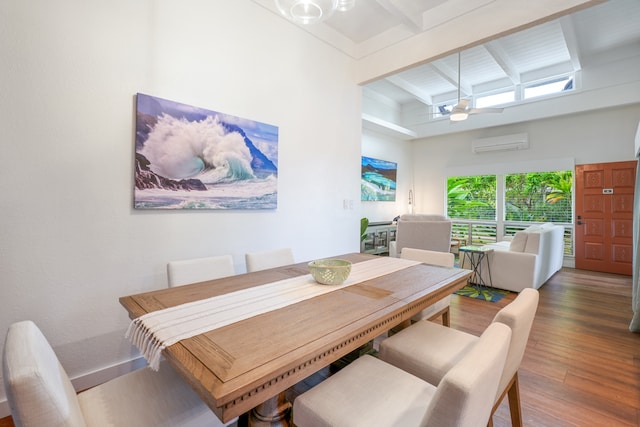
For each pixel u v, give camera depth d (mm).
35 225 1689
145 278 2082
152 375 1255
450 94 6527
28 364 740
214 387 764
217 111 2404
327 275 1607
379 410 1040
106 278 1930
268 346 969
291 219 3021
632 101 4723
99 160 1879
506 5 2645
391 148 7199
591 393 1872
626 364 2199
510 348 1121
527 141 5930
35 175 1681
